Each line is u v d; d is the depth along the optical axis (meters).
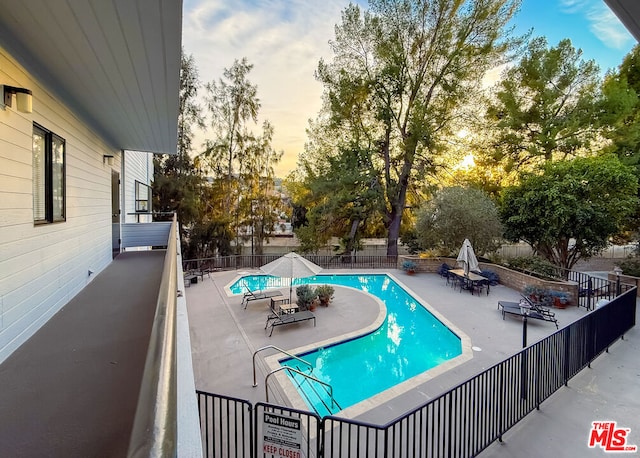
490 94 17.89
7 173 2.88
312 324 8.52
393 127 18.55
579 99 15.98
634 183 12.10
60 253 4.14
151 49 3.13
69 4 2.41
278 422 3.35
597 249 13.18
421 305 10.26
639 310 9.27
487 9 15.11
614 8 2.03
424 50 16.89
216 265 16.28
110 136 7.24
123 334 3.31
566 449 3.95
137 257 8.19
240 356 6.56
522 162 18.06
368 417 4.70
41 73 3.62
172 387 0.88
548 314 8.37
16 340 2.99
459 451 3.58
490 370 4.07
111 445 1.80
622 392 5.12
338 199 17.20
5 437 1.84
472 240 13.78
